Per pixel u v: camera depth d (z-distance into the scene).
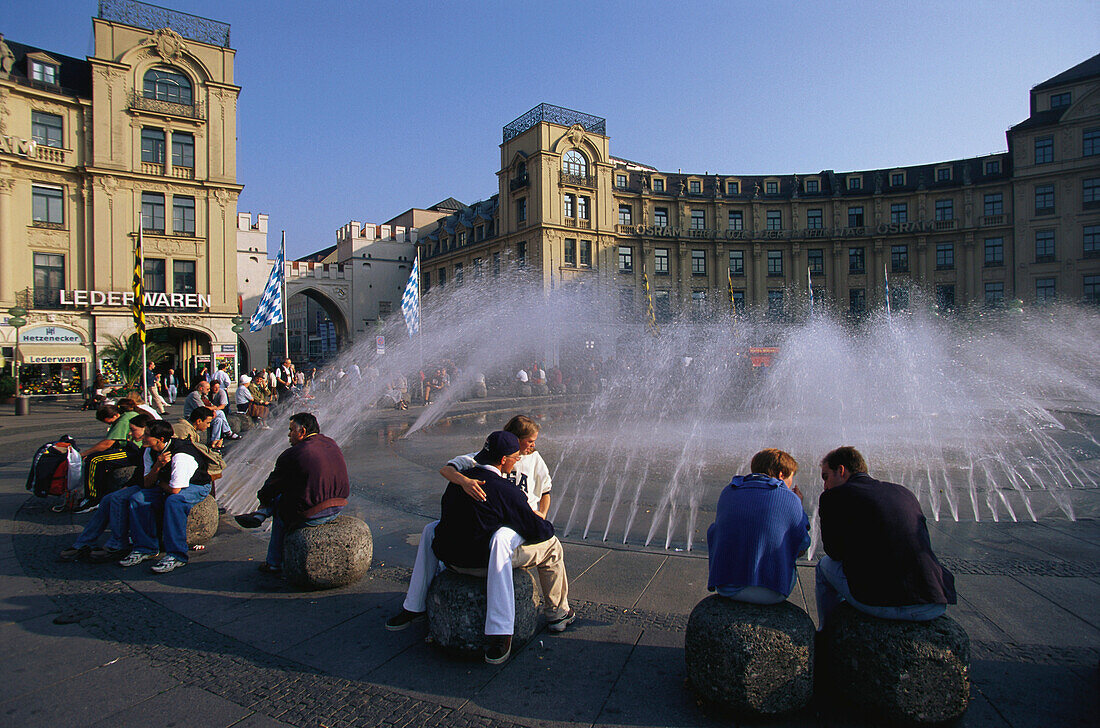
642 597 4.81
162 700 3.42
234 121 38.06
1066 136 47.44
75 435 17.02
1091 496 8.12
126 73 34.94
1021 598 4.68
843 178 54.22
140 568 5.73
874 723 3.17
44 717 3.24
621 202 50.06
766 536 3.36
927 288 51.81
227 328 37.69
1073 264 47.25
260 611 4.70
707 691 3.24
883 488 3.32
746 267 53.19
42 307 33.19
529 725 3.17
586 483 9.15
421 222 65.81
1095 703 3.28
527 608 4.01
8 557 6.04
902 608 3.17
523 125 47.06
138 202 35.34
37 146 33.00
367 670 3.76
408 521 7.34
